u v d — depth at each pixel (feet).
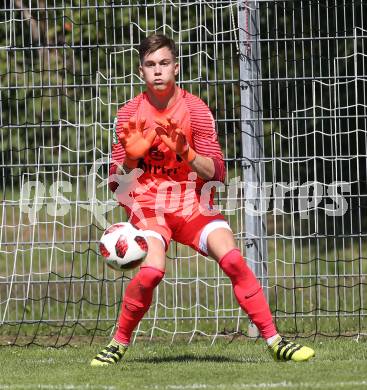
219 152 75.36
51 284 120.67
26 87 99.71
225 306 111.96
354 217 124.36
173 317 100.73
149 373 70.69
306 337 96.63
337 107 107.96
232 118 103.14
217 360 81.05
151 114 75.25
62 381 67.77
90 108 112.88
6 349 93.91
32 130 118.42
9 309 113.80
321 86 98.63
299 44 106.73
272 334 75.82
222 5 108.47
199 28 100.22
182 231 75.77
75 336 102.42
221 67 109.29
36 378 70.03
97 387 63.87
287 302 115.14
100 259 129.80
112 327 101.04
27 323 100.42
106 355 77.20
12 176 101.04
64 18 100.89
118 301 104.22
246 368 72.49
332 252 126.72
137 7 104.53
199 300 110.32
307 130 109.19
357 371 69.56
